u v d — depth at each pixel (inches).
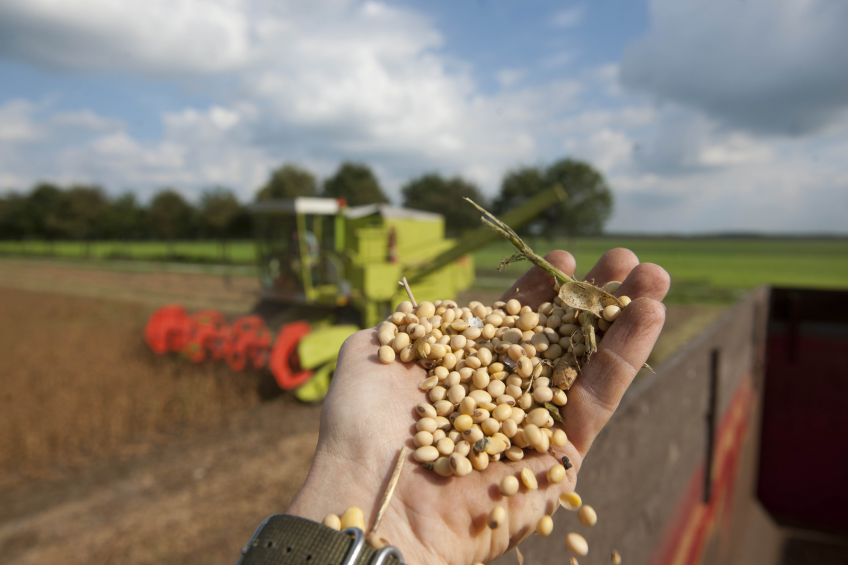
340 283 380.5
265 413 295.7
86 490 211.6
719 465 200.1
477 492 55.9
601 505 83.9
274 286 442.0
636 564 104.9
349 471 56.9
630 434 97.2
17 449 243.0
